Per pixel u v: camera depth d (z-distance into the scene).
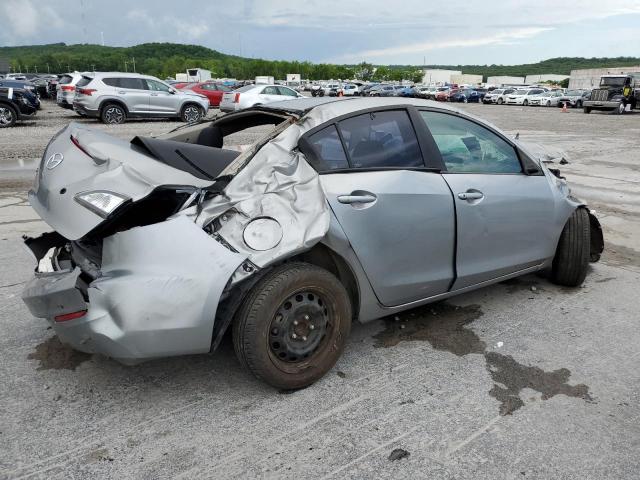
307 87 66.19
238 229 2.57
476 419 2.65
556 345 3.40
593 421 2.65
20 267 4.61
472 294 4.21
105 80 18.20
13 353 3.21
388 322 3.71
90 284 2.44
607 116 28.73
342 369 3.09
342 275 3.02
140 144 2.84
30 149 11.73
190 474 2.26
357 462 2.34
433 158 3.32
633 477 2.28
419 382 2.97
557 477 2.27
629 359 3.24
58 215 2.50
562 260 4.18
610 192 8.27
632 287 4.38
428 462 2.35
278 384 2.75
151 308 2.39
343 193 2.87
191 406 2.72
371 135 3.14
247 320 2.60
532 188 3.81
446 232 3.29
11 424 2.56
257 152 2.80
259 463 2.33
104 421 2.60
